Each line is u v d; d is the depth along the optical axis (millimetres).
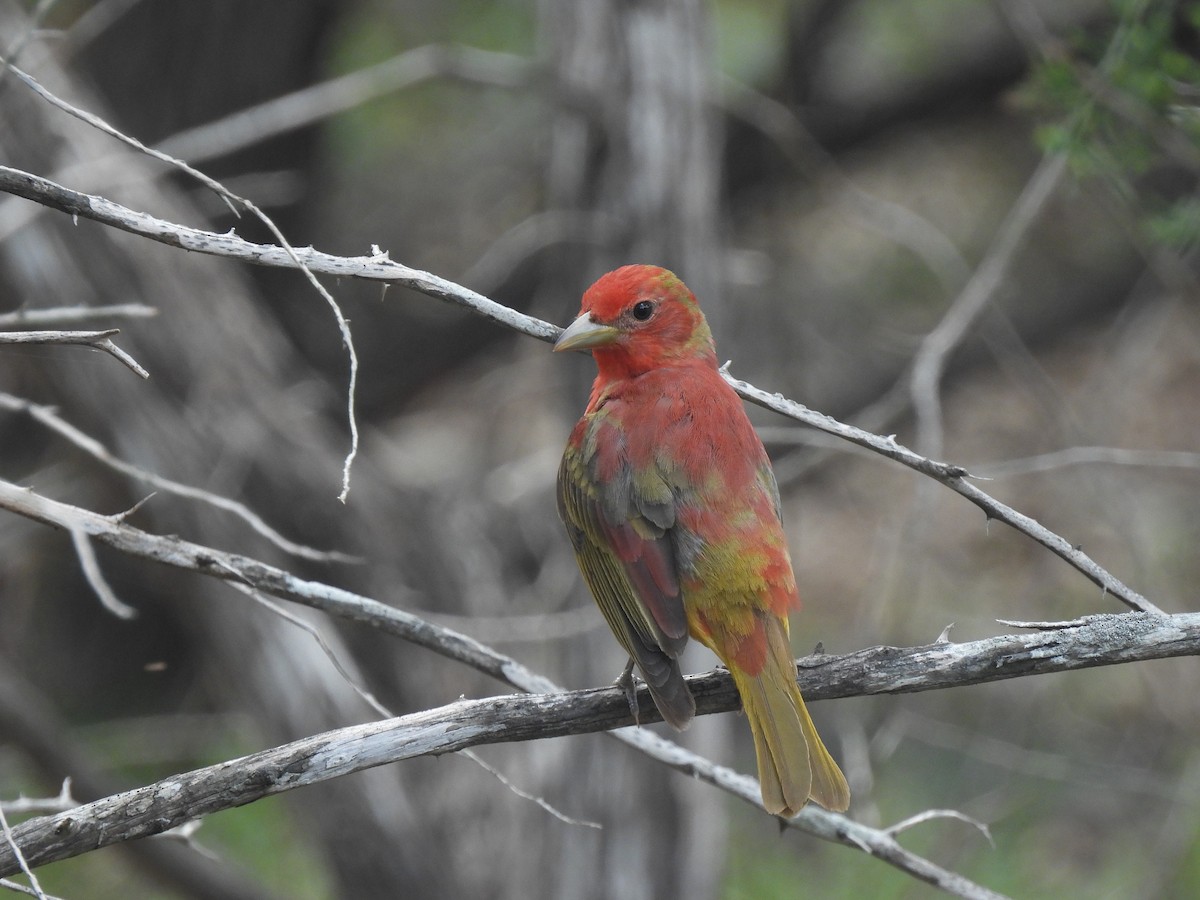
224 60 14742
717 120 12586
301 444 11844
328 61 16375
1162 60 9578
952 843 13523
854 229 19688
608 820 11336
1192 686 13109
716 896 11750
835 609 17812
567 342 7562
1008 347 17672
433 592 12336
